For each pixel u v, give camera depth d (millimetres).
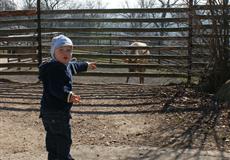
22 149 4340
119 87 7547
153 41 7945
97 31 8039
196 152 4074
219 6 6414
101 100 6457
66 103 3404
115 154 4098
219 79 6539
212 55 6684
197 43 7223
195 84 7242
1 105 6309
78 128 5012
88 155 4082
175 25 7723
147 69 8445
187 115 5363
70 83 3389
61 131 3398
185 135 4590
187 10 7391
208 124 4945
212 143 4312
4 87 7836
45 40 8711
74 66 3564
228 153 4031
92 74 8023
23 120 5453
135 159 3949
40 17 8328
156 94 6715
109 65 7969
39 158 4062
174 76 7559
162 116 5418
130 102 6262
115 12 7973
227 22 6441
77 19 8141
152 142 4426
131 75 7910
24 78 9242
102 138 4617
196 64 7324
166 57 7621
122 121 5273
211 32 6715
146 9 7723
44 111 3402
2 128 5090
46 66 3357
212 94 6398
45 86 3383
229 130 4695
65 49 3363
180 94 6562
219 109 5551
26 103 6434
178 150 4148
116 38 7941
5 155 4160
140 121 5246
